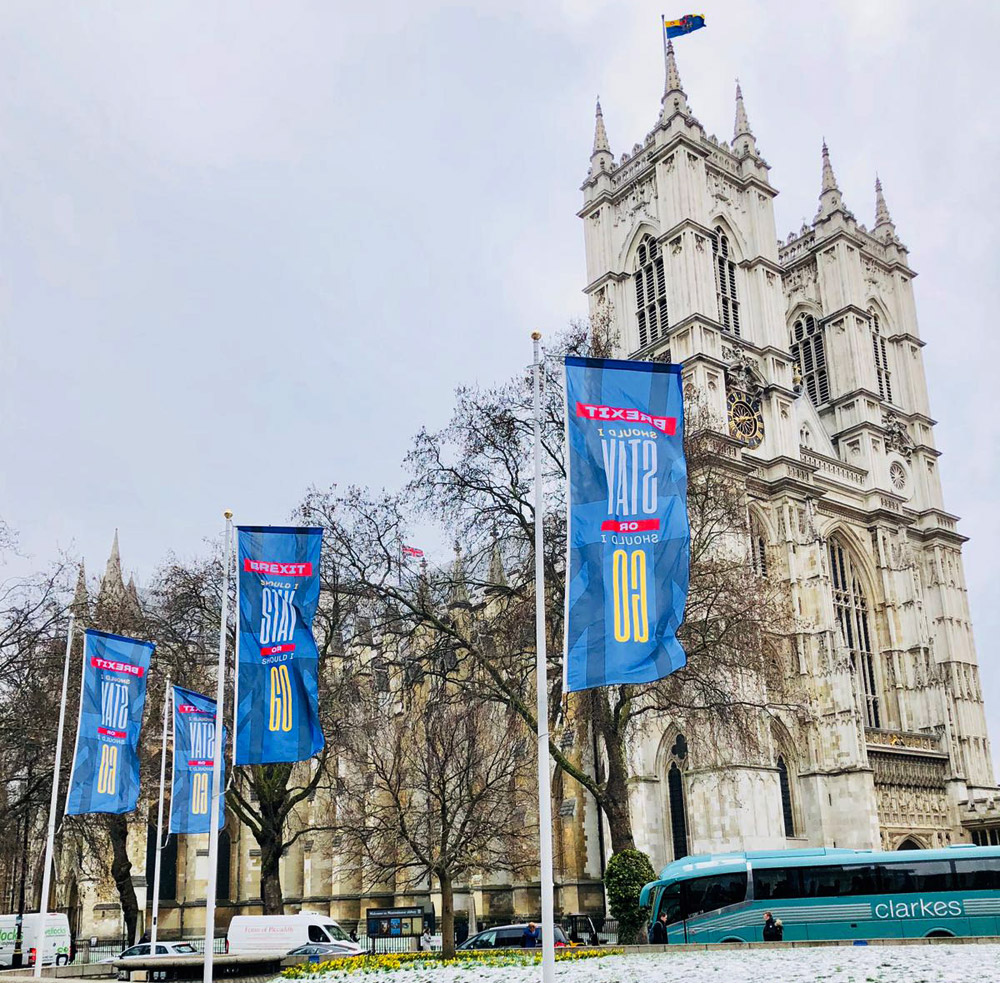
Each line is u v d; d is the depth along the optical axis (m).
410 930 75.00
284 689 33.38
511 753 58.69
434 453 52.38
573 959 35.22
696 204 94.94
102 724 41.62
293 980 34.41
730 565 51.69
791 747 82.31
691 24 102.31
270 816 61.06
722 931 48.12
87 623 62.09
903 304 115.19
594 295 101.81
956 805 90.31
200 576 62.91
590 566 24.81
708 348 89.75
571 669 24.09
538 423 26.47
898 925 45.91
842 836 79.38
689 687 52.28
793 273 114.81
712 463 53.75
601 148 105.06
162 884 90.12
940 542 104.00
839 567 95.94
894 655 94.94
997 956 29.50
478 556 53.22
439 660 53.41
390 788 58.56
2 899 88.81
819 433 101.12
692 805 72.62
